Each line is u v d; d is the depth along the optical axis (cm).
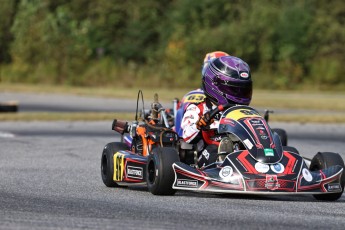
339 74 15612
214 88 3062
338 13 18138
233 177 2691
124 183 3144
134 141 3391
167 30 17075
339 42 16288
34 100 10881
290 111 9112
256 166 2711
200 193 2947
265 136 2806
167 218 2262
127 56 17662
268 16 16038
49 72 15162
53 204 2580
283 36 15838
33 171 3762
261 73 15425
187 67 15050
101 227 2092
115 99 11100
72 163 4175
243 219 2264
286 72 15412
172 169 2781
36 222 2173
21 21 16462
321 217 2364
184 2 16838
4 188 3059
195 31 16225
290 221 2252
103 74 14925
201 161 3041
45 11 17212
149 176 2906
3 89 12744
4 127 6675
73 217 2272
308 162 3888
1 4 17475
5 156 4462
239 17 16788
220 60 3100
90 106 9850
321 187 2720
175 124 3234
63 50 15675
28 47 15788
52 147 5031
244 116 2897
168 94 11775
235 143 2881
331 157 2881
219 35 15525
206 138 3081
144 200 2706
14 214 2325
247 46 15550
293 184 2673
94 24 18200
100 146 5144
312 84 15362
